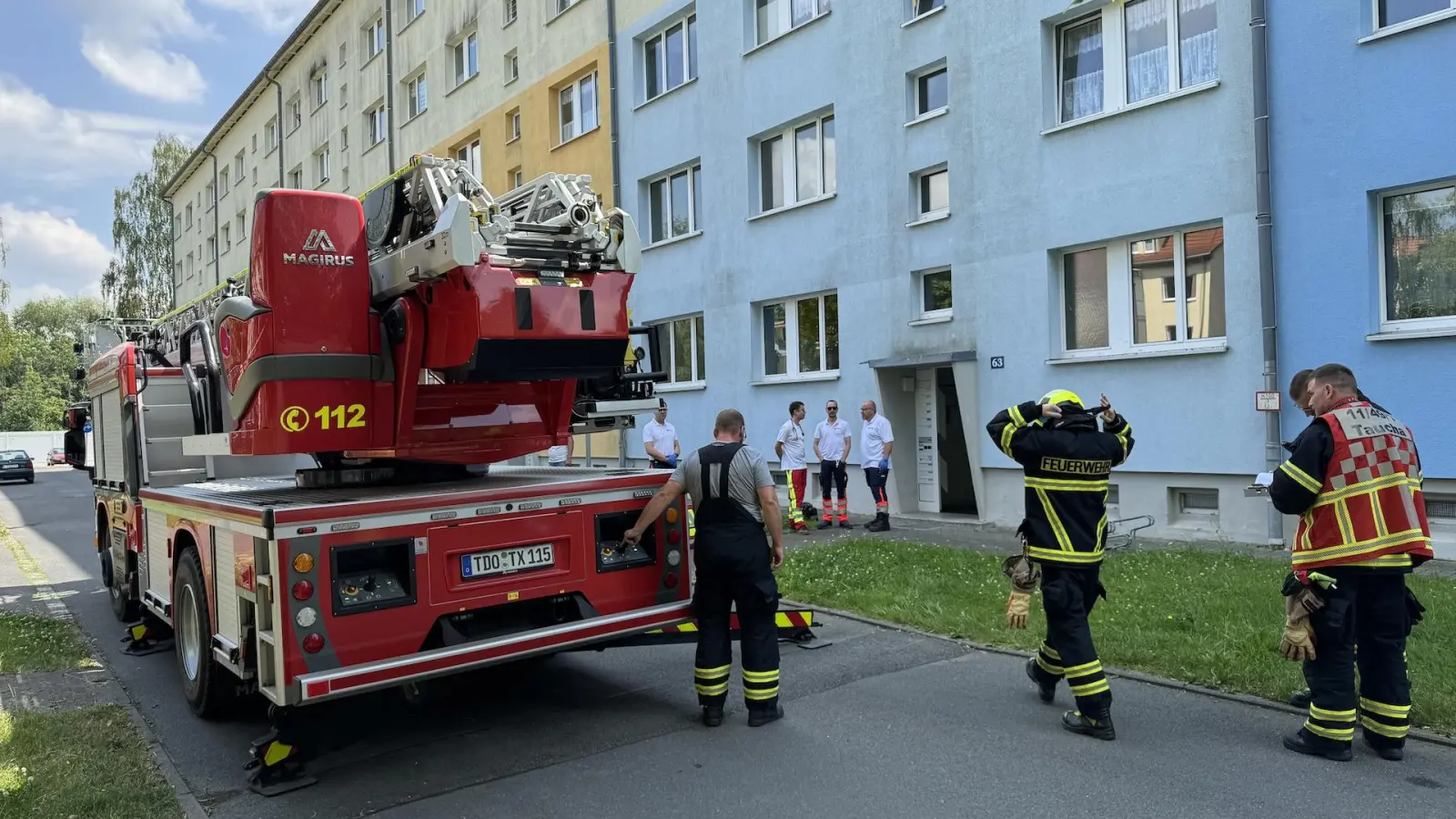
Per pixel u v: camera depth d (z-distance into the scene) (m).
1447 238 8.40
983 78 11.90
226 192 43.09
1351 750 4.31
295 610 4.22
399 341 5.13
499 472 6.71
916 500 13.65
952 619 6.86
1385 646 4.20
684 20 17.03
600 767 4.55
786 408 15.06
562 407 5.91
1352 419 4.21
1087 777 4.14
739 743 4.79
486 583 4.80
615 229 5.20
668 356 18.00
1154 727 4.71
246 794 4.38
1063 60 11.34
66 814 4.08
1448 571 7.66
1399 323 8.62
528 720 5.34
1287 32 9.11
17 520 19.30
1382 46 8.51
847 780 4.23
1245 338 9.51
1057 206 11.12
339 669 4.29
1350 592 4.14
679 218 17.66
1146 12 10.46
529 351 4.84
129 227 51.91
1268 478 5.94
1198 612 6.48
